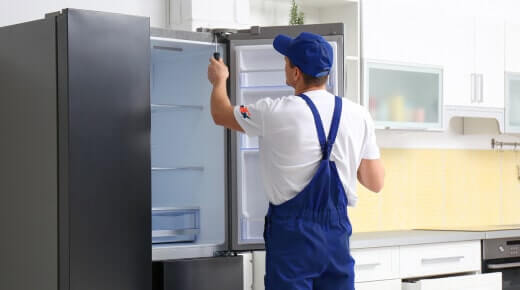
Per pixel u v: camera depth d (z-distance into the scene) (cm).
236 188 352
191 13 401
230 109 285
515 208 587
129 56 309
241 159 352
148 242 311
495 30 520
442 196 543
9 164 323
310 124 270
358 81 453
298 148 269
